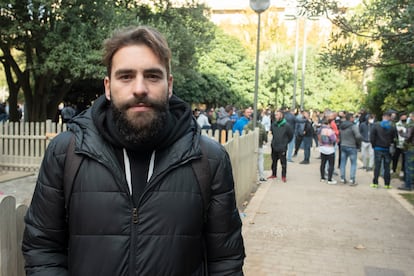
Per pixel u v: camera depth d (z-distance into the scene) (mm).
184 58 17953
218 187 1815
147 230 1651
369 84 18719
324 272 4559
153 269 1632
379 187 10109
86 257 1643
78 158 1705
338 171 12836
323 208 7656
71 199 1695
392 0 5070
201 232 1788
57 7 12711
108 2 14211
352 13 6055
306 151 14648
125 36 1693
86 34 13422
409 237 5922
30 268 1711
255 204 7809
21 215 2240
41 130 11352
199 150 1771
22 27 13062
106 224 1647
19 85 18156
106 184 1670
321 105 35375
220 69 33000
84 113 1838
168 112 1778
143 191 1677
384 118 9914
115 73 1680
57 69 13406
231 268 1851
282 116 10625
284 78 35281
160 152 1757
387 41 5613
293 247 5371
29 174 10859
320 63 6281
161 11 18250
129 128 1649
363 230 6242
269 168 13281
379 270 4645
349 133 10398
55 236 1735
